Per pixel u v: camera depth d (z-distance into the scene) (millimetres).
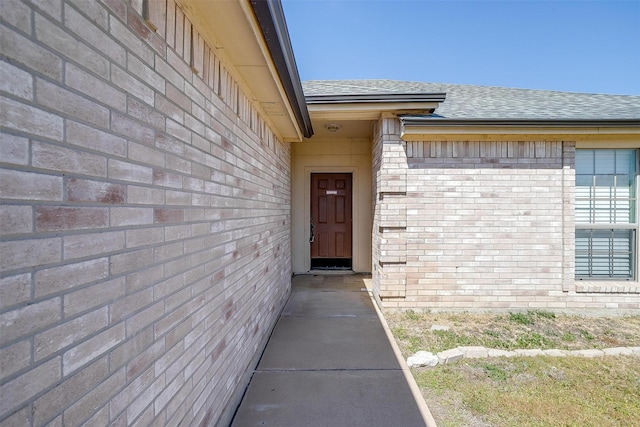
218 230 2088
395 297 4668
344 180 7293
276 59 2355
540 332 3908
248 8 1717
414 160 4613
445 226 4621
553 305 4582
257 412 2361
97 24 1034
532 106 5281
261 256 3334
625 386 2688
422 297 4656
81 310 973
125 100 1170
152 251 1341
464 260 4621
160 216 1401
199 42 1782
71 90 935
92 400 1012
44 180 853
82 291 977
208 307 1927
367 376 2855
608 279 4770
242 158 2623
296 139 4727
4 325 755
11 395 769
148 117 1311
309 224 7176
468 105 5375
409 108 4453
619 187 4711
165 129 1440
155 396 1356
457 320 4312
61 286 905
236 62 2293
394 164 4621
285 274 5000
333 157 7066
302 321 4281
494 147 4594
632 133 4320
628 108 5043
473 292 4625
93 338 1019
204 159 1866
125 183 1171
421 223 4629
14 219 776
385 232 4633
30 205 815
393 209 4625
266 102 3109
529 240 4586
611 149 4680
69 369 929
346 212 7297
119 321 1139
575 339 3707
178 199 1562
